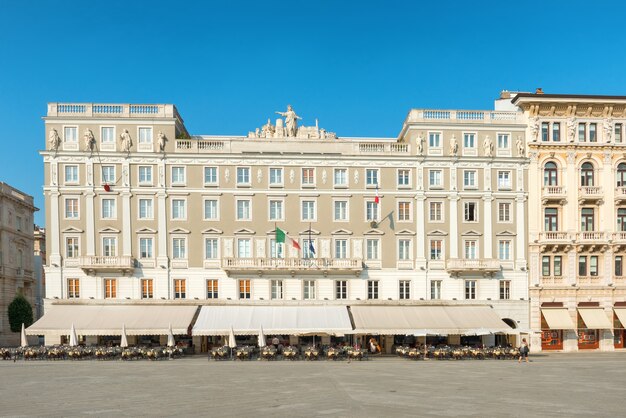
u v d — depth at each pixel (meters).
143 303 62.81
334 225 65.19
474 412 27.00
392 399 30.62
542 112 67.19
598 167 67.25
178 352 59.00
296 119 69.25
